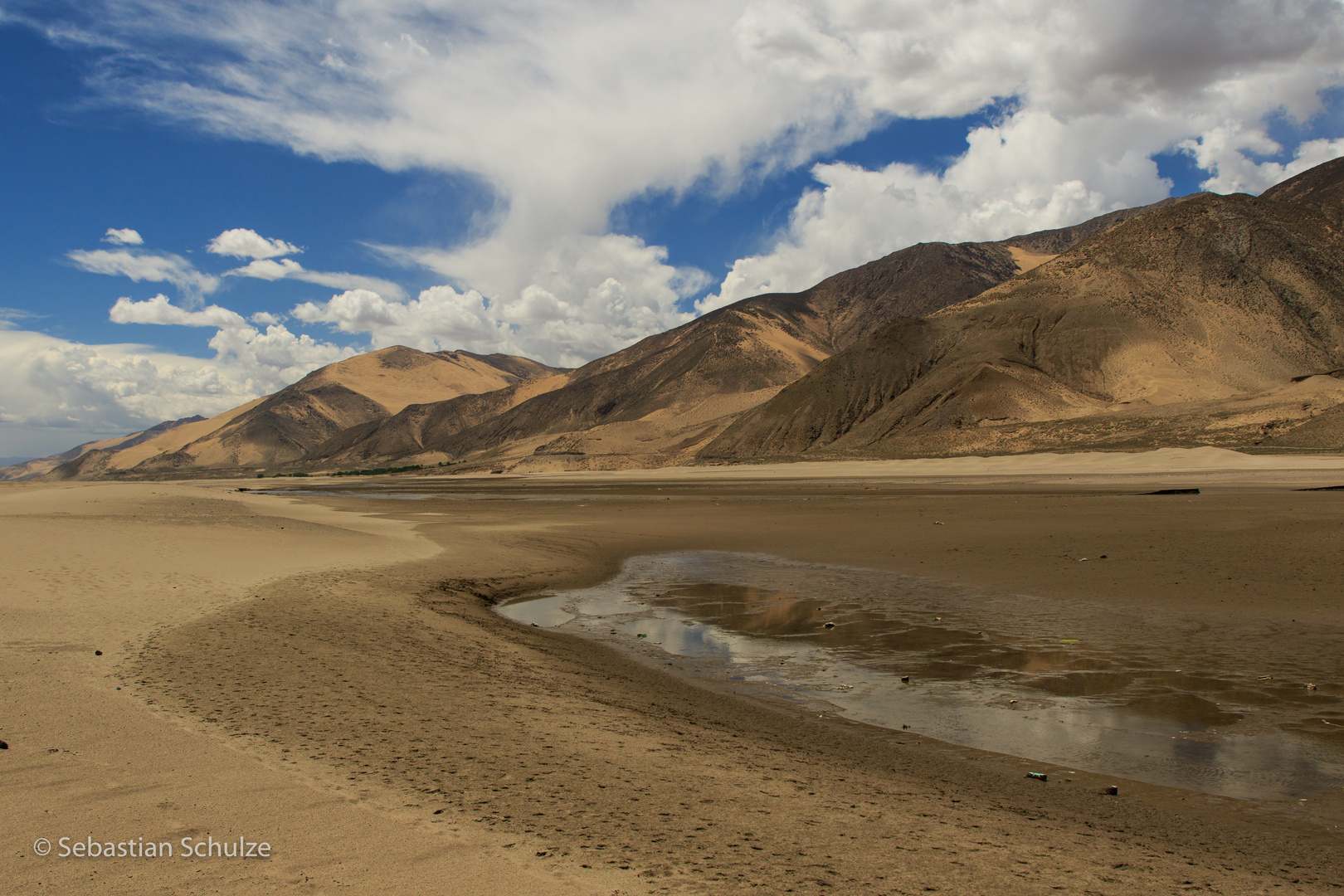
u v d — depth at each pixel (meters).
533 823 5.90
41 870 4.89
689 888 4.92
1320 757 8.42
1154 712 10.09
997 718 9.94
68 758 6.91
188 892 4.66
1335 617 14.76
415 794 6.38
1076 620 15.55
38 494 55.81
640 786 6.88
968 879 5.27
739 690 11.34
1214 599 16.70
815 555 26.19
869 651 13.63
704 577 22.47
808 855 5.55
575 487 86.31
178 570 19.27
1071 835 6.29
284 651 11.72
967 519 34.81
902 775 7.77
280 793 6.29
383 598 17.30
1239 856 5.95
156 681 9.71
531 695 10.05
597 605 18.64
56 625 12.80
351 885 4.80
